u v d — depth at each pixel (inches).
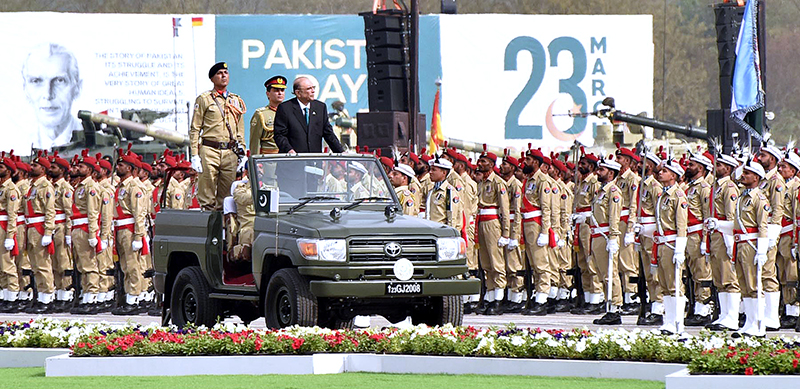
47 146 2819.9
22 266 1920.5
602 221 1643.7
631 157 1603.1
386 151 1899.6
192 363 1032.2
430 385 935.7
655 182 1489.9
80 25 2832.2
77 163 1861.5
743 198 1397.6
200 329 1131.9
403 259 1163.9
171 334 1082.7
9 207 1892.2
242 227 1245.1
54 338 1160.2
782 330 1471.5
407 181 1628.9
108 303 1881.2
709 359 898.1
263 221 1218.0
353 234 1159.0
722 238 1418.6
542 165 1763.0
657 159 1546.5
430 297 1227.2
